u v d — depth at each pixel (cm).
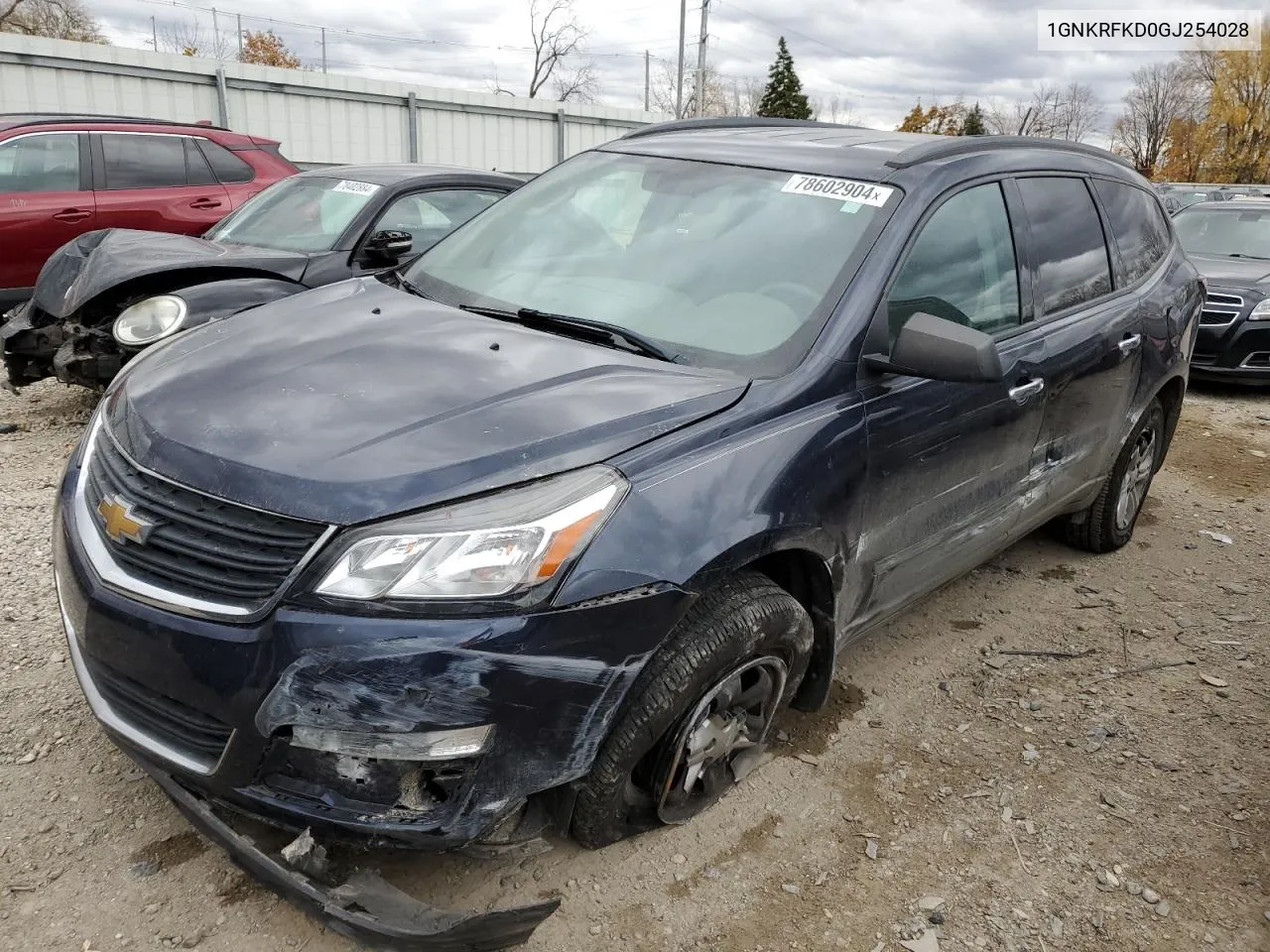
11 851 250
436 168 685
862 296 286
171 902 239
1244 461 691
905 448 295
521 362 262
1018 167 370
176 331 506
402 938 198
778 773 308
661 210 336
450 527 204
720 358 277
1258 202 1064
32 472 511
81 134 770
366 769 203
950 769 319
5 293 741
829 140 360
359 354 264
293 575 201
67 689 319
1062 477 406
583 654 211
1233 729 353
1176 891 274
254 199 685
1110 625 428
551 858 261
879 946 246
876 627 326
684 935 243
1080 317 391
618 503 220
